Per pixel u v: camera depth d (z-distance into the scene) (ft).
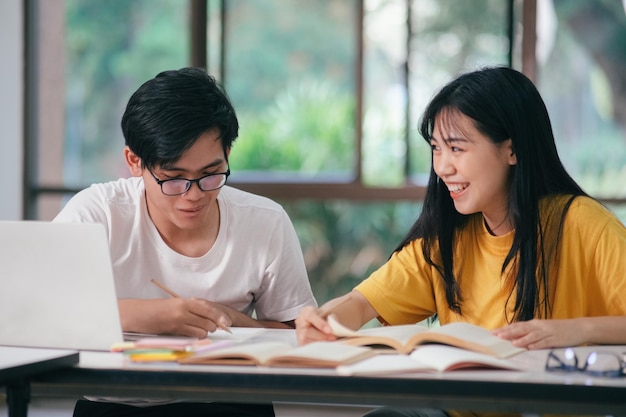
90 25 17.11
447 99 7.73
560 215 7.84
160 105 7.48
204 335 7.48
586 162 16.17
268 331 7.91
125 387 6.24
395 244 16.71
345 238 16.81
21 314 7.20
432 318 8.78
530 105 7.77
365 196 16.70
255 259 8.68
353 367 6.03
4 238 7.13
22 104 16.98
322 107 16.75
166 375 6.13
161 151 7.47
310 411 15.34
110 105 17.12
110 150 17.17
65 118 17.24
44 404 15.89
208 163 7.60
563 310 7.86
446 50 16.43
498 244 8.09
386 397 5.94
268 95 16.81
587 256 7.75
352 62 16.66
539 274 7.84
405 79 16.55
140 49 16.98
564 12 16.11
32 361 6.12
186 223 7.85
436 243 8.30
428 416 7.39
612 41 16.03
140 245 8.48
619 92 16.05
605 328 7.04
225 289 8.61
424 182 16.56
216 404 8.06
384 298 8.31
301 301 8.88
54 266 7.06
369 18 16.58
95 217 8.45
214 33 16.79
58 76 17.22
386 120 16.63
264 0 16.72
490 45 16.33
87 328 7.06
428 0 16.43
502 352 6.61
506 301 8.02
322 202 16.83
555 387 5.82
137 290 8.52
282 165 16.85
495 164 7.72
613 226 7.72
